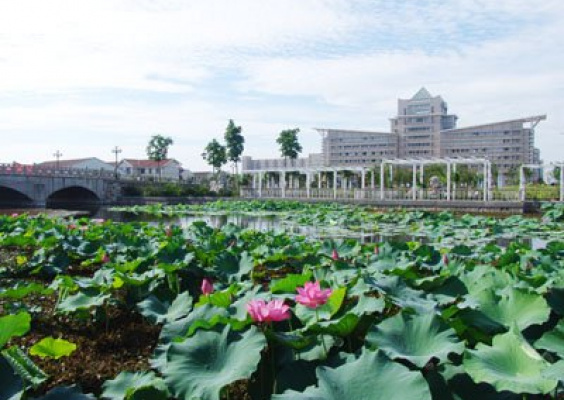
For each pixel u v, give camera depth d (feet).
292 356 13.47
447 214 92.73
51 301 25.82
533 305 15.43
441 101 335.06
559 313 15.90
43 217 70.44
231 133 269.64
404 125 341.21
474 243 60.44
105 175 204.54
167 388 11.50
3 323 12.52
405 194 163.22
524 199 138.31
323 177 230.07
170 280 25.49
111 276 23.76
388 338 12.83
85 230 51.29
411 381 9.78
